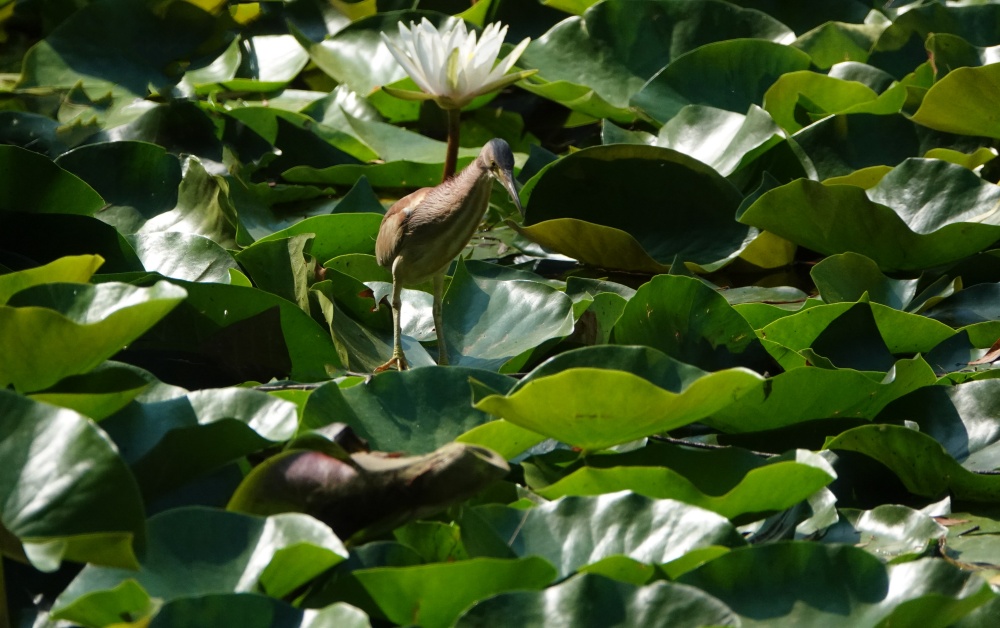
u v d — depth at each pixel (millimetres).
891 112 10523
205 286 9938
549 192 10398
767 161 10461
